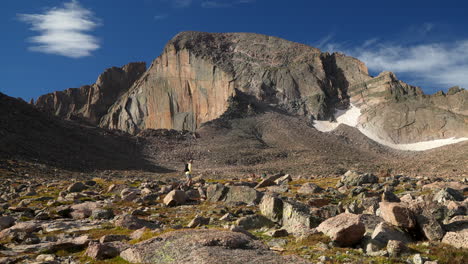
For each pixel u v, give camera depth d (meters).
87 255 15.16
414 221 16.05
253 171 150.38
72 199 35.38
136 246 14.12
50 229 21.52
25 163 111.69
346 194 34.22
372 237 15.79
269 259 12.27
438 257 13.50
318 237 15.91
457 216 17.02
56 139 163.62
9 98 184.00
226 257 12.23
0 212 28.09
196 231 15.09
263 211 21.67
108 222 23.33
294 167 166.00
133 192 35.19
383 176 48.59
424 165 146.88
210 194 32.53
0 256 15.84
